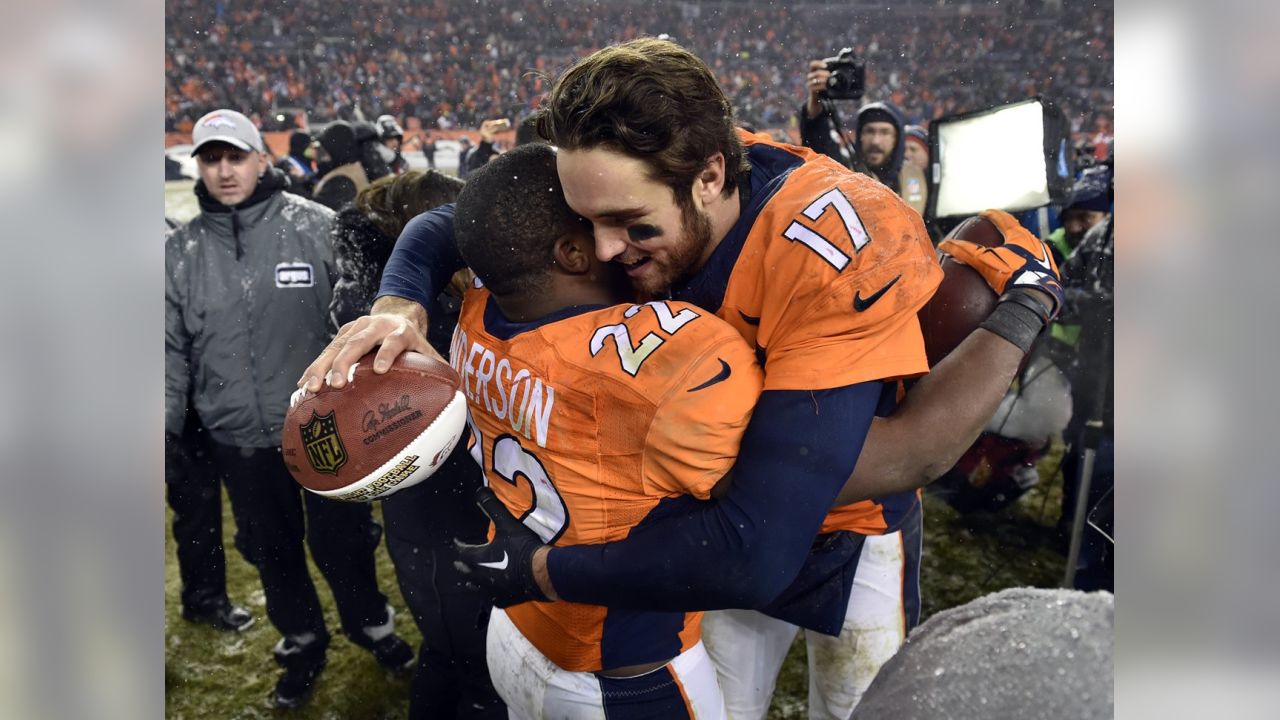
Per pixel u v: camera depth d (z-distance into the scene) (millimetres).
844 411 972
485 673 1669
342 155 2730
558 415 1054
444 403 1150
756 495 957
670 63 979
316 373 1160
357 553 2119
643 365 997
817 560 1399
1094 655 519
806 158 1192
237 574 2652
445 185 1888
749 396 984
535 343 1084
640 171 966
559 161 997
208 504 2320
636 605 1027
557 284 1082
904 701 576
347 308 1935
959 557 2512
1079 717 500
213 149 1975
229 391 2041
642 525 1054
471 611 1614
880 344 996
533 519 1143
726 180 1074
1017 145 2596
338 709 2090
